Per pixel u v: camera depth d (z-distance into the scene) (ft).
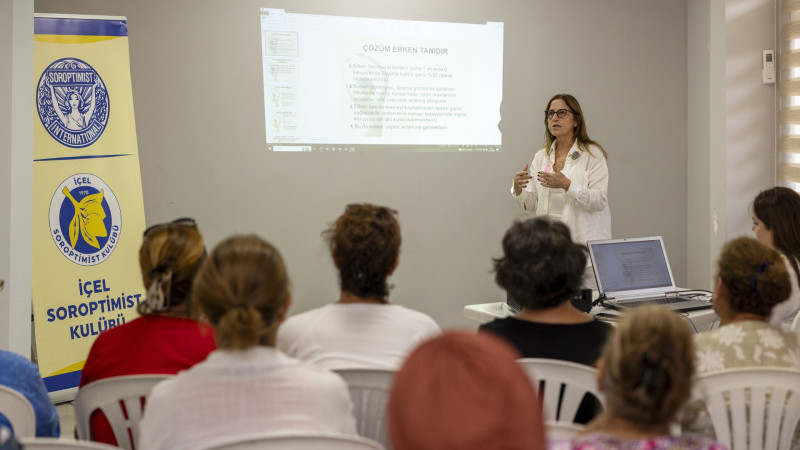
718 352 6.06
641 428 3.76
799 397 5.76
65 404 13.09
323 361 6.13
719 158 15.16
